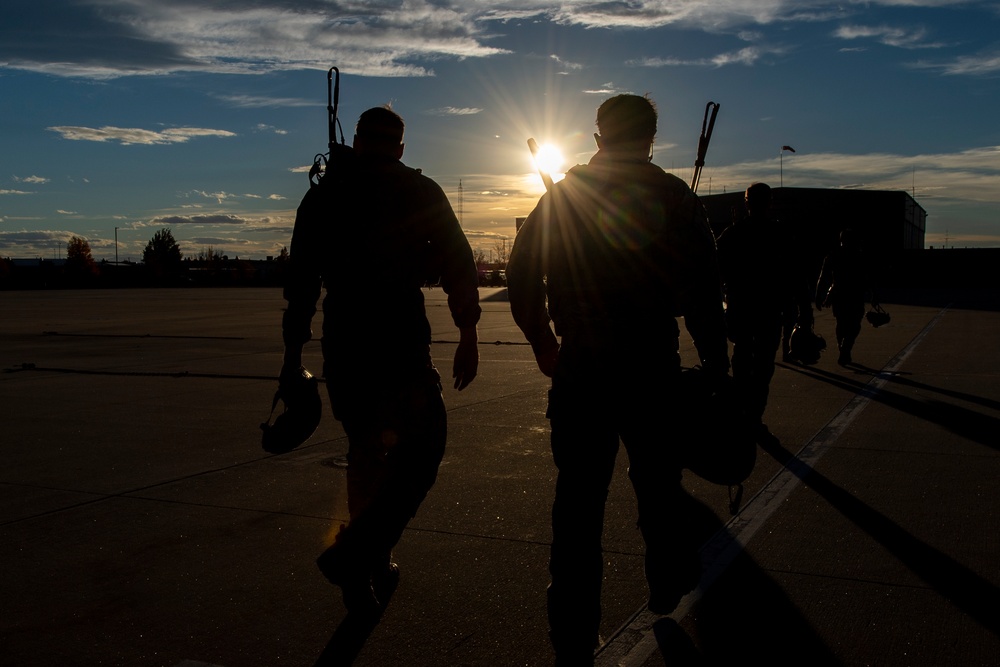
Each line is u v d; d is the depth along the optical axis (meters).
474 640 3.60
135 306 35.50
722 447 3.33
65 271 88.31
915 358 13.08
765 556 4.48
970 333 17.62
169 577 4.33
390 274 3.60
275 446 3.69
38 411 9.09
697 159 4.07
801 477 6.02
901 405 8.88
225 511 5.41
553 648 3.38
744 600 3.93
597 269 3.26
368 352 3.60
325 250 3.64
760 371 6.81
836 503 5.40
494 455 6.81
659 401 3.26
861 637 3.54
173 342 17.61
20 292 58.84
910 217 80.25
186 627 3.76
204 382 11.31
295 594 4.11
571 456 3.31
